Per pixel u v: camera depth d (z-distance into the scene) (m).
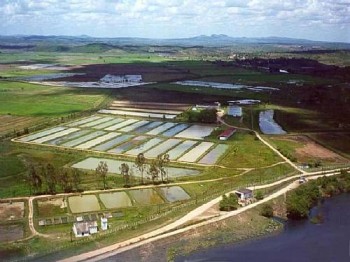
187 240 106.56
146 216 118.31
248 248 104.06
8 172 151.25
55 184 138.12
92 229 108.88
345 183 144.38
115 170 154.50
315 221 118.94
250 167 159.62
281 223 117.94
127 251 100.50
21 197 130.50
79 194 133.12
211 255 100.44
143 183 142.62
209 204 125.62
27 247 101.38
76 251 99.88
